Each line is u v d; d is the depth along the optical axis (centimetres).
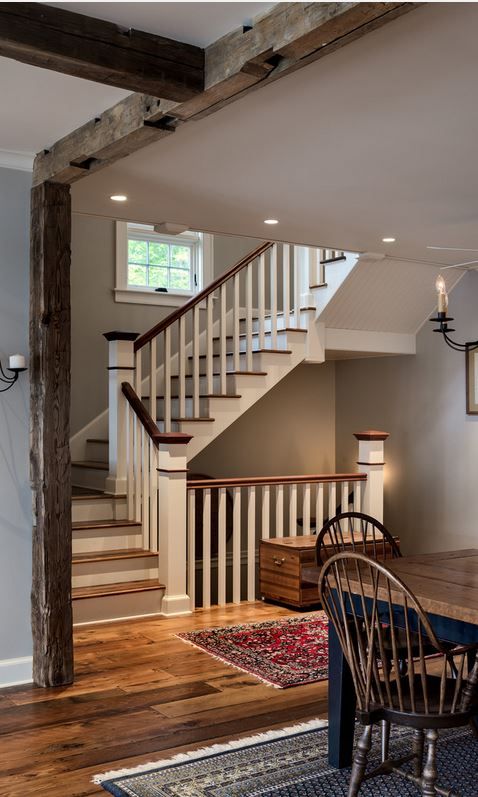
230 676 410
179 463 539
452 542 670
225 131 335
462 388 661
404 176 398
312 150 359
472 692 249
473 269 646
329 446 809
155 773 297
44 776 295
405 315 684
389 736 302
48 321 393
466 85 290
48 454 392
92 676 409
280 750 319
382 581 288
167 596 534
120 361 582
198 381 609
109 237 711
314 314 649
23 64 283
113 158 351
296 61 249
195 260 764
